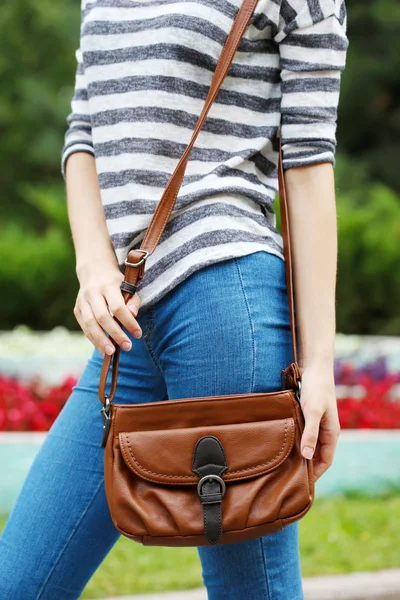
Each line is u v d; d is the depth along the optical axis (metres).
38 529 1.82
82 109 2.06
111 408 1.71
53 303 9.33
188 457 1.65
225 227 1.71
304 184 1.79
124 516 1.65
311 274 1.76
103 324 1.70
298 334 1.78
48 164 13.73
